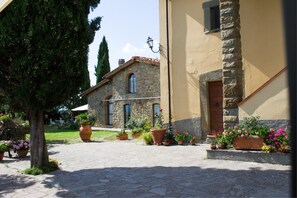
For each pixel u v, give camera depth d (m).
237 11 8.30
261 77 9.49
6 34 6.24
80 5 6.70
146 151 9.76
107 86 25.44
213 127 10.70
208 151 7.70
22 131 12.33
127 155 9.15
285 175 5.65
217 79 10.45
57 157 9.30
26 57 6.35
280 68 9.14
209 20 10.69
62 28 6.47
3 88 6.89
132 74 23.23
